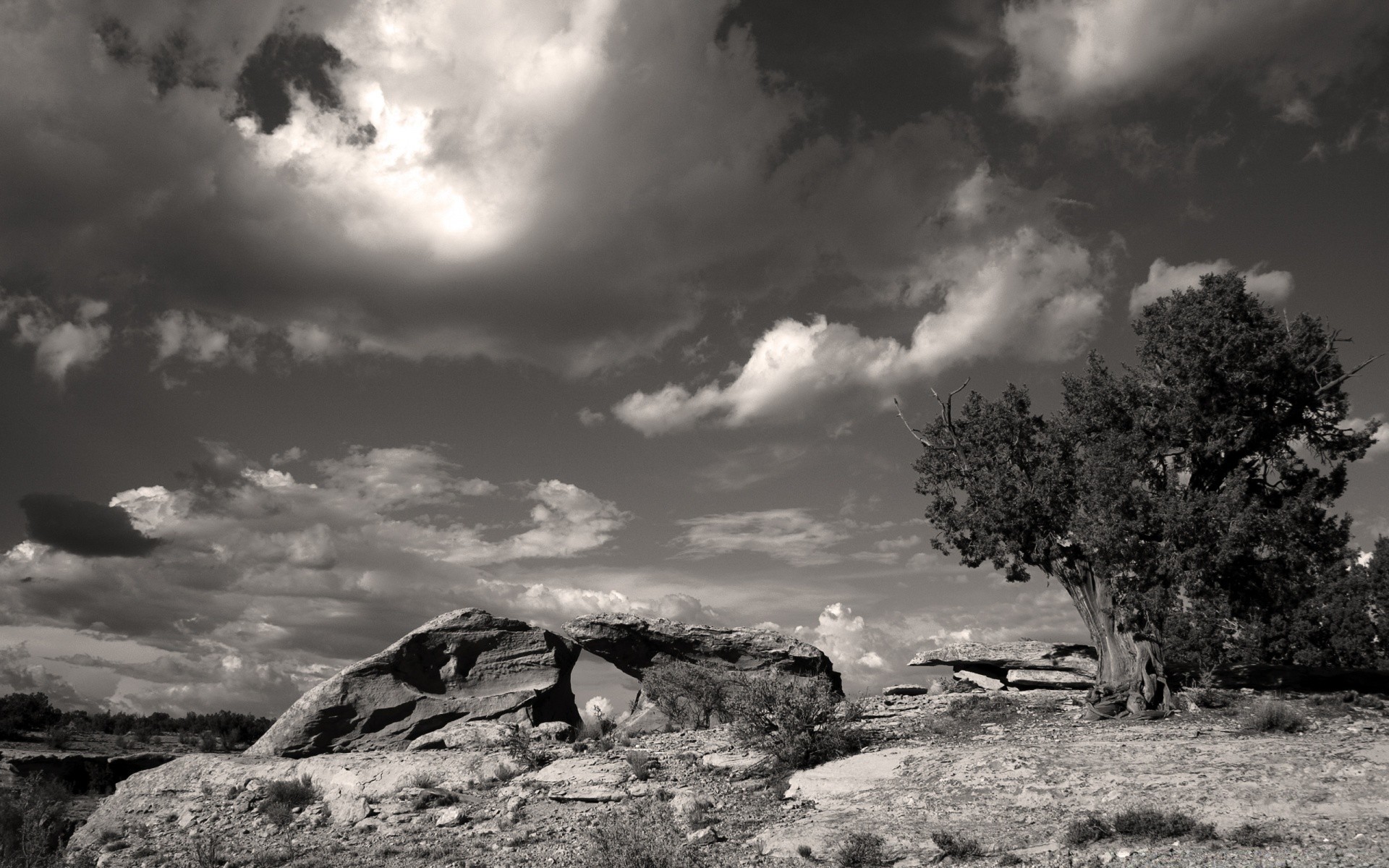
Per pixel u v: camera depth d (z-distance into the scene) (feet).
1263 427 97.09
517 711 114.52
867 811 58.34
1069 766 61.11
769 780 70.33
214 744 188.55
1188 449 97.96
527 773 81.41
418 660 117.50
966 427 105.40
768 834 55.21
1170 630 87.35
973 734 79.92
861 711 80.89
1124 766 59.82
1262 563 93.40
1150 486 98.48
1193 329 95.96
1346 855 38.34
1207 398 95.86
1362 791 48.98
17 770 134.21
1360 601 133.28
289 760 99.40
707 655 127.85
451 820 69.05
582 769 79.30
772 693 78.48
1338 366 95.71
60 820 86.99
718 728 97.09
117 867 69.51
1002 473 99.91
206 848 71.46
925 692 118.62
